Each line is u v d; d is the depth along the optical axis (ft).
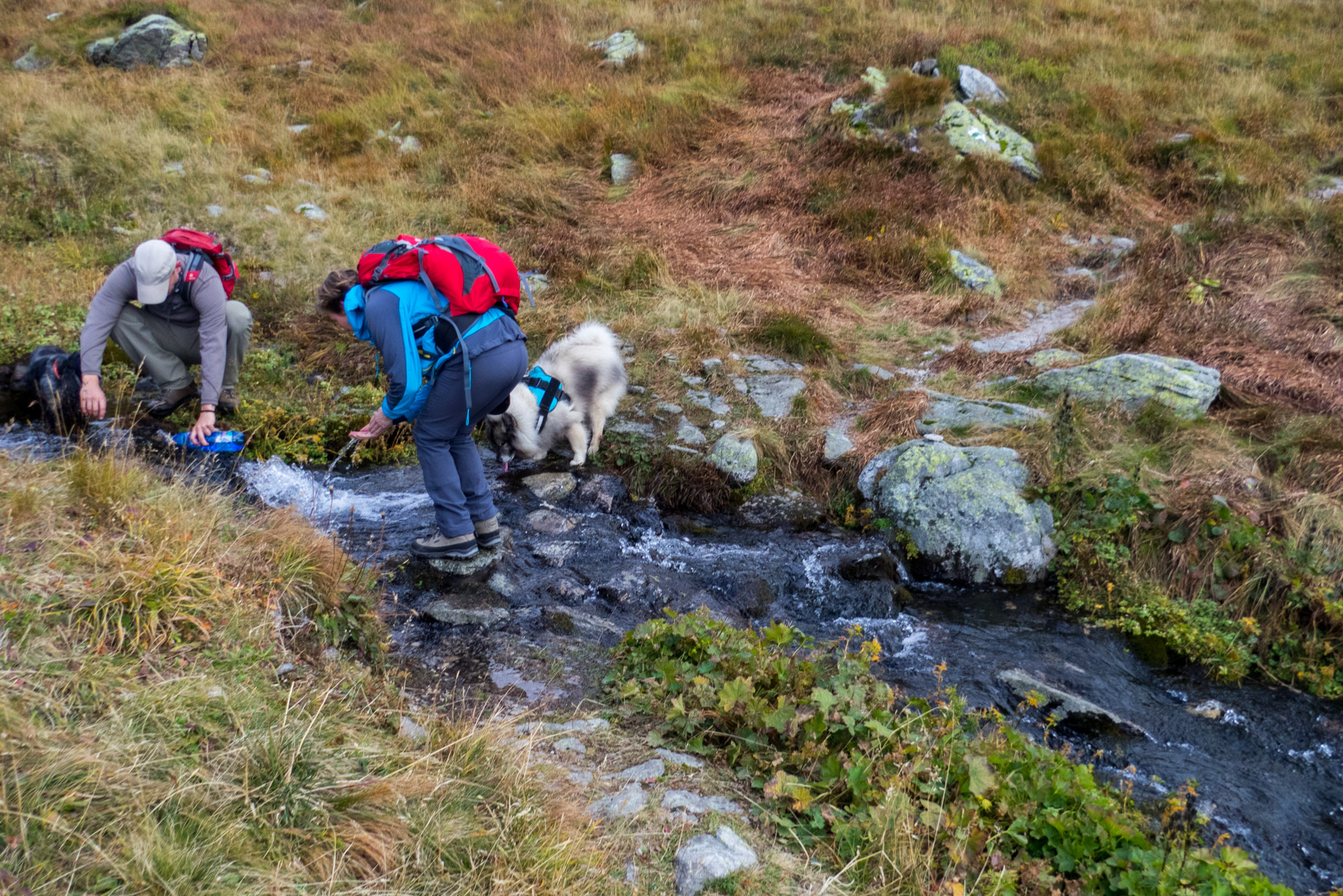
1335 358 18.49
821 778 8.18
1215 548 13.70
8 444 13.32
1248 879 7.04
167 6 39.29
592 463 16.48
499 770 7.63
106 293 12.38
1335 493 14.20
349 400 17.24
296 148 30.32
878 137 28.96
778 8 40.14
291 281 21.43
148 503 9.68
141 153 27.22
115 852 5.60
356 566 11.00
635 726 9.21
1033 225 26.27
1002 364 19.42
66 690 6.74
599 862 6.86
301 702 7.77
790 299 22.45
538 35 38.68
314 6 43.34
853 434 17.30
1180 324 20.34
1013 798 7.88
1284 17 41.19
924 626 13.12
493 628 11.13
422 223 25.44
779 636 10.10
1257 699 12.01
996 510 14.52
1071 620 13.52
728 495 15.94
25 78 32.78
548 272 23.43
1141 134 30.60
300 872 6.03
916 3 41.14
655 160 29.17
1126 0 43.50
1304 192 27.09
